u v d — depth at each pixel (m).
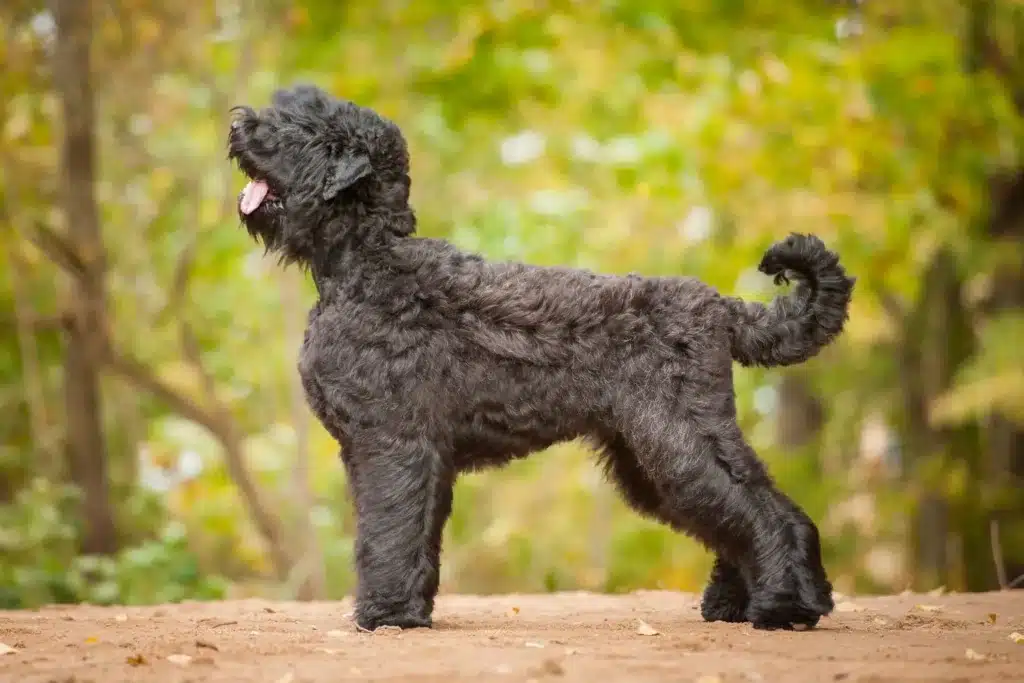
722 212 19.42
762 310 6.44
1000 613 7.39
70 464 17.39
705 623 6.67
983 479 19.47
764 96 17.09
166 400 17.39
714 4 17.17
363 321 6.30
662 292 6.32
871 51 17.08
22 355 19.83
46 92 16.91
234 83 17.66
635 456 6.38
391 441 6.25
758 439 26.62
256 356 22.92
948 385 19.55
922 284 19.67
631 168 19.09
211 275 20.59
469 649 5.45
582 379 6.29
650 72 17.62
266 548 21.78
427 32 18.34
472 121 19.11
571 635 6.08
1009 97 18.73
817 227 17.56
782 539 6.09
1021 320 17.61
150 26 16.52
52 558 13.82
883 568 24.16
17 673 4.87
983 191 18.84
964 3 17.69
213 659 5.11
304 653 5.36
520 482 23.42
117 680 4.69
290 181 6.48
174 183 18.66
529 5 17.11
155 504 19.53
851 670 4.82
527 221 19.94
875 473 23.67
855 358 23.02
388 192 6.55
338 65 18.25
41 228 15.99
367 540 6.26
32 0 16.47
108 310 16.75
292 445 22.69
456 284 6.38
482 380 6.36
